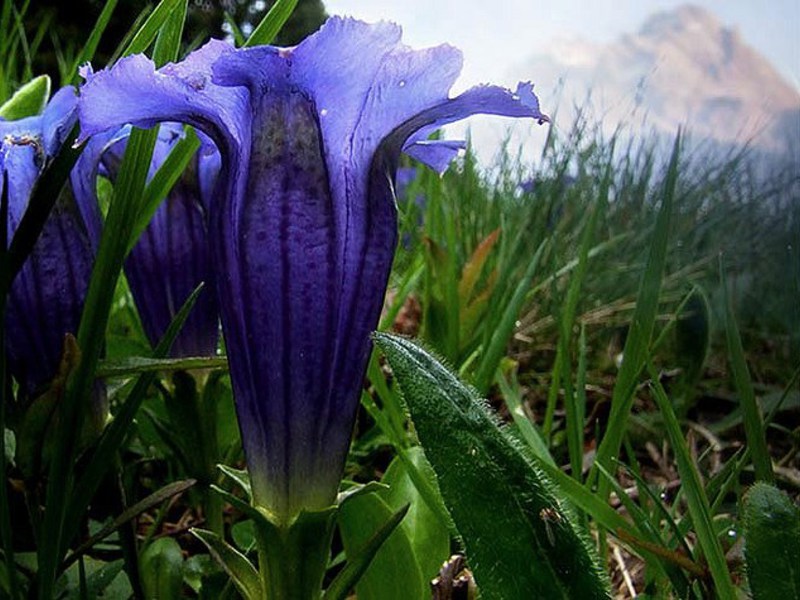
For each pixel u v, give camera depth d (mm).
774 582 85
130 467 150
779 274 323
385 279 87
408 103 83
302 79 79
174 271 123
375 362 163
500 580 80
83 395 99
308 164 82
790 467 194
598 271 323
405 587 106
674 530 121
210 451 125
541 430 194
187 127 113
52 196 93
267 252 82
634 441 216
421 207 381
